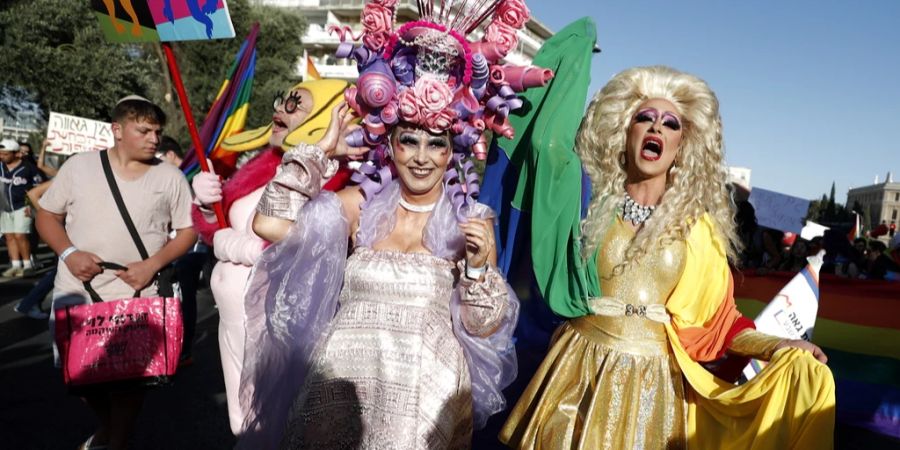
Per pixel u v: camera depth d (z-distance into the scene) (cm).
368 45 226
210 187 282
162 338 313
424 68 225
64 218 334
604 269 251
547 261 254
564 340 259
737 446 235
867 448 430
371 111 225
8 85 1446
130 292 317
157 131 323
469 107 229
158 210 325
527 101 284
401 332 215
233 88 375
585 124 273
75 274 304
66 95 1470
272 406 228
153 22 288
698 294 252
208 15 277
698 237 253
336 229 223
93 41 1498
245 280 273
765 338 245
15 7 1409
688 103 262
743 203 699
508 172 290
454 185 228
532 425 246
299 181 215
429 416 212
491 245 222
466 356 235
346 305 225
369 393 213
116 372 304
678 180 256
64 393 419
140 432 367
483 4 229
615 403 238
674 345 245
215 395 437
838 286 481
